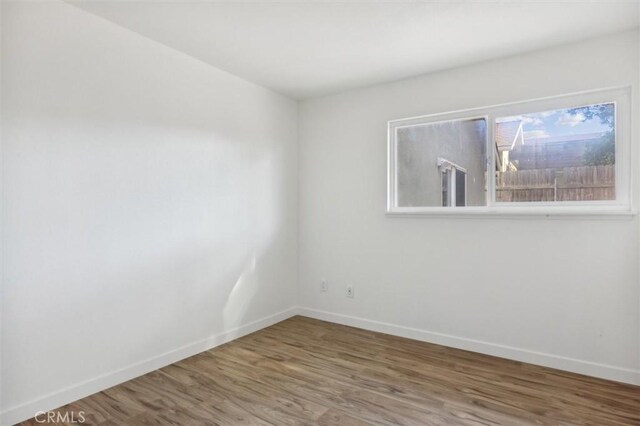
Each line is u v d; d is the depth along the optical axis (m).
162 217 2.62
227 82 3.12
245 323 3.32
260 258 3.47
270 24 2.33
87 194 2.21
